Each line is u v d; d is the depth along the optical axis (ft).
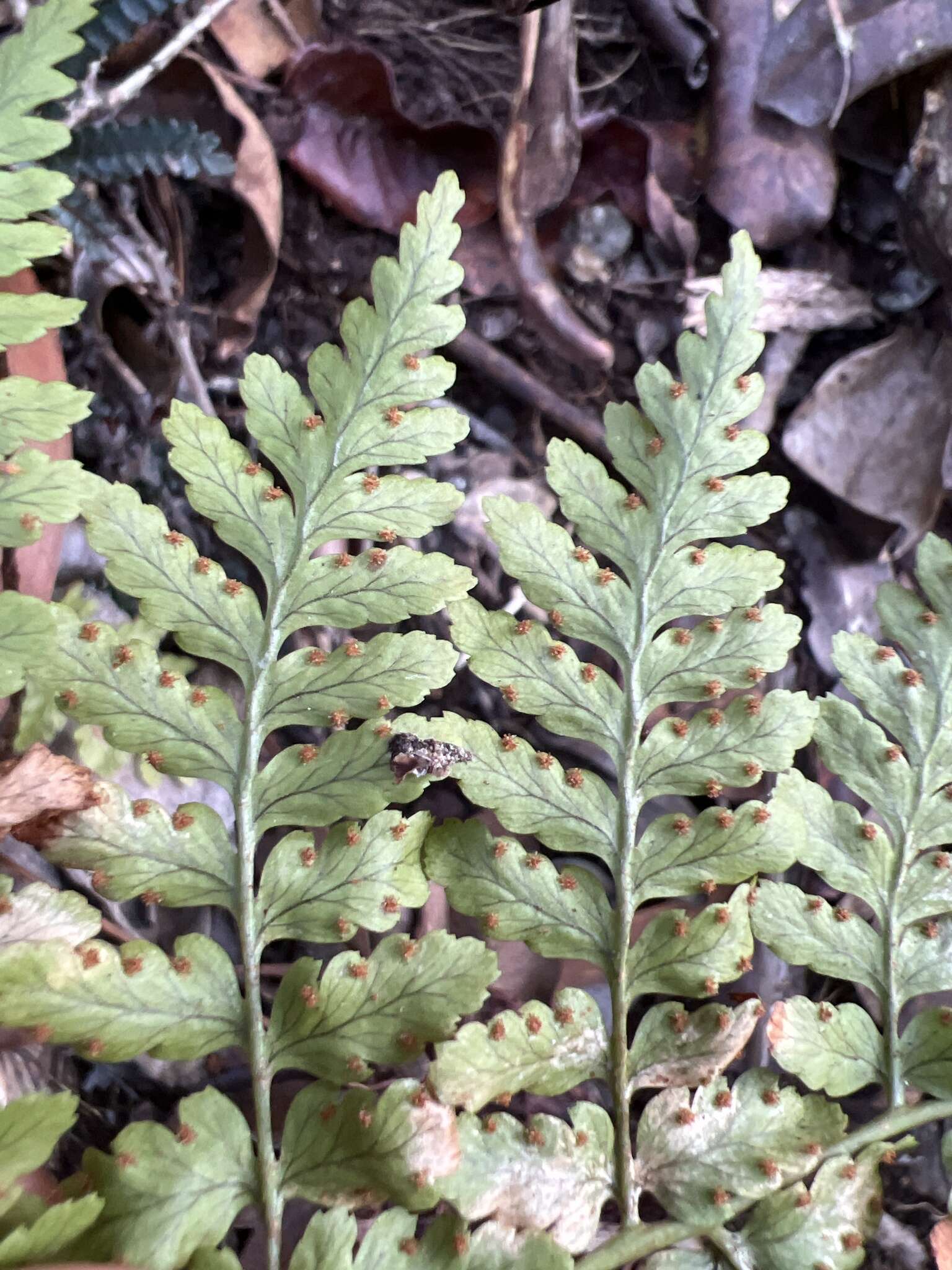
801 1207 0.26
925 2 0.37
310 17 0.37
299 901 0.25
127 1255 0.22
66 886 0.30
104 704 0.24
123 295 0.36
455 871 0.25
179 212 0.37
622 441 0.28
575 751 0.36
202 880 0.25
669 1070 0.26
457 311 0.26
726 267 0.28
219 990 0.24
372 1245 0.23
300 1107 0.24
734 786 0.27
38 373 0.29
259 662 0.26
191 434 0.26
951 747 0.29
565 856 0.34
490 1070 0.24
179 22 0.35
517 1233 0.24
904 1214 0.33
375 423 0.26
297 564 0.26
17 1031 0.24
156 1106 0.31
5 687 0.23
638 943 0.26
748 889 0.27
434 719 0.26
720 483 0.28
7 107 0.24
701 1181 0.25
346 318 0.26
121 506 0.25
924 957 0.28
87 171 0.32
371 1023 0.24
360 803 0.25
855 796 0.36
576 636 0.27
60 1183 0.25
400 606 0.26
